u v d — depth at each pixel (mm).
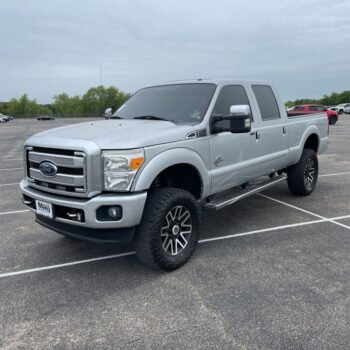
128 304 3445
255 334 2947
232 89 5156
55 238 5242
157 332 3012
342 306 3312
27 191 4121
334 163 11477
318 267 4105
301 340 2859
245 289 3652
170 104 4902
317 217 5922
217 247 4742
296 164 6828
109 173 3584
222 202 4754
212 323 3109
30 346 2879
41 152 3936
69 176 3658
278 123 5945
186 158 4090
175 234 4082
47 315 3293
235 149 4953
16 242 5109
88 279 3975
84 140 3652
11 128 40531
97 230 3705
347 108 54438
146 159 3680
